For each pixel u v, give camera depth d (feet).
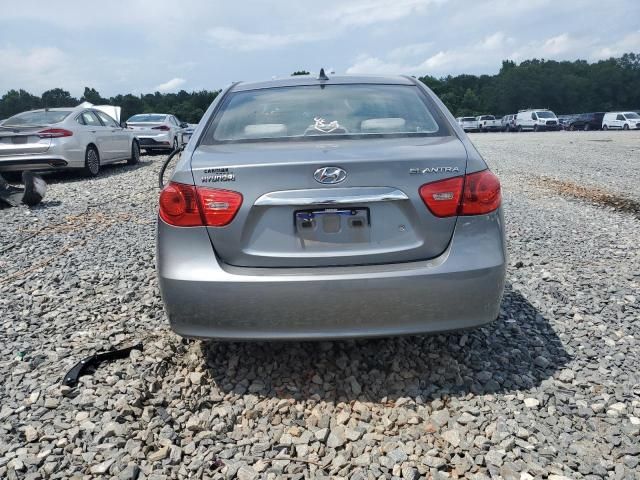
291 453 8.11
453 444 8.16
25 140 35.17
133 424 8.68
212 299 8.63
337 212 8.66
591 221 23.85
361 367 10.26
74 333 12.14
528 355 10.80
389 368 10.24
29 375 10.27
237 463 7.87
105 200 29.04
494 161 52.49
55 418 8.82
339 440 8.34
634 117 141.59
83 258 18.04
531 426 8.52
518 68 382.83
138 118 63.00
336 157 8.63
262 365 10.39
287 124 10.50
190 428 8.58
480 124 184.44
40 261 17.87
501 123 178.40
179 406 9.15
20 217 24.95
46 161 35.40
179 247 8.82
